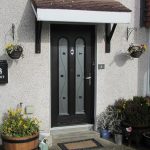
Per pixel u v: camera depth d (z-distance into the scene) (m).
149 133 4.27
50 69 4.48
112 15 4.04
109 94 4.73
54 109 4.59
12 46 3.96
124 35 4.74
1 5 4.11
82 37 4.63
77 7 3.88
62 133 4.51
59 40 4.55
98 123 4.62
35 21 4.23
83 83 4.70
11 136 3.66
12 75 4.21
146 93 4.98
